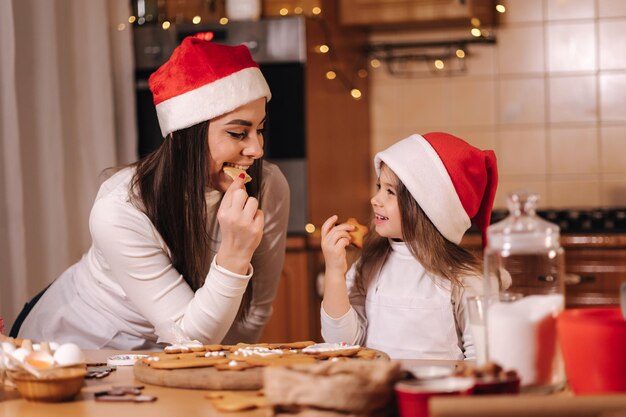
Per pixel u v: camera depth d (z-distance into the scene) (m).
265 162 2.15
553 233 1.27
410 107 4.04
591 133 3.91
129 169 2.00
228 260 1.75
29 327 2.12
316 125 3.34
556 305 1.23
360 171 3.97
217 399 1.25
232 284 1.75
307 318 3.25
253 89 1.92
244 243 1.75
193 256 1.92
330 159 3.51
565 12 3.91
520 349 1.21
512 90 3.95
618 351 1.11
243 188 1.83
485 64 3.97
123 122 3.35
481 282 1.92
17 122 2.80
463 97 3.99
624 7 3.87
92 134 3.22
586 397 0.97
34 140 2.99
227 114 1.89
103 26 3.24
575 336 1.14
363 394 1.08
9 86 2.78
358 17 3.64
